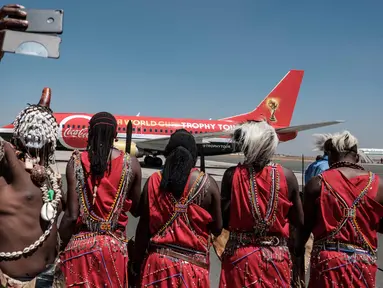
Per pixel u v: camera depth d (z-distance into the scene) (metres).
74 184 2.80
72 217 2.76
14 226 2.30
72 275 2.69
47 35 1.61
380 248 6.41
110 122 2.87
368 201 2.83
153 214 2.86
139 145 24.25
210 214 2.94
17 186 2.34
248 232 2.96
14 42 1.57
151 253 2.88
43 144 2.49
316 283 2.94
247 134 2.93
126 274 2.87
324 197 2.90
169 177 2.79
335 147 3.09
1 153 2.25
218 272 5.27
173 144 2.94
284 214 2.94
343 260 2.79
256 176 2.94
